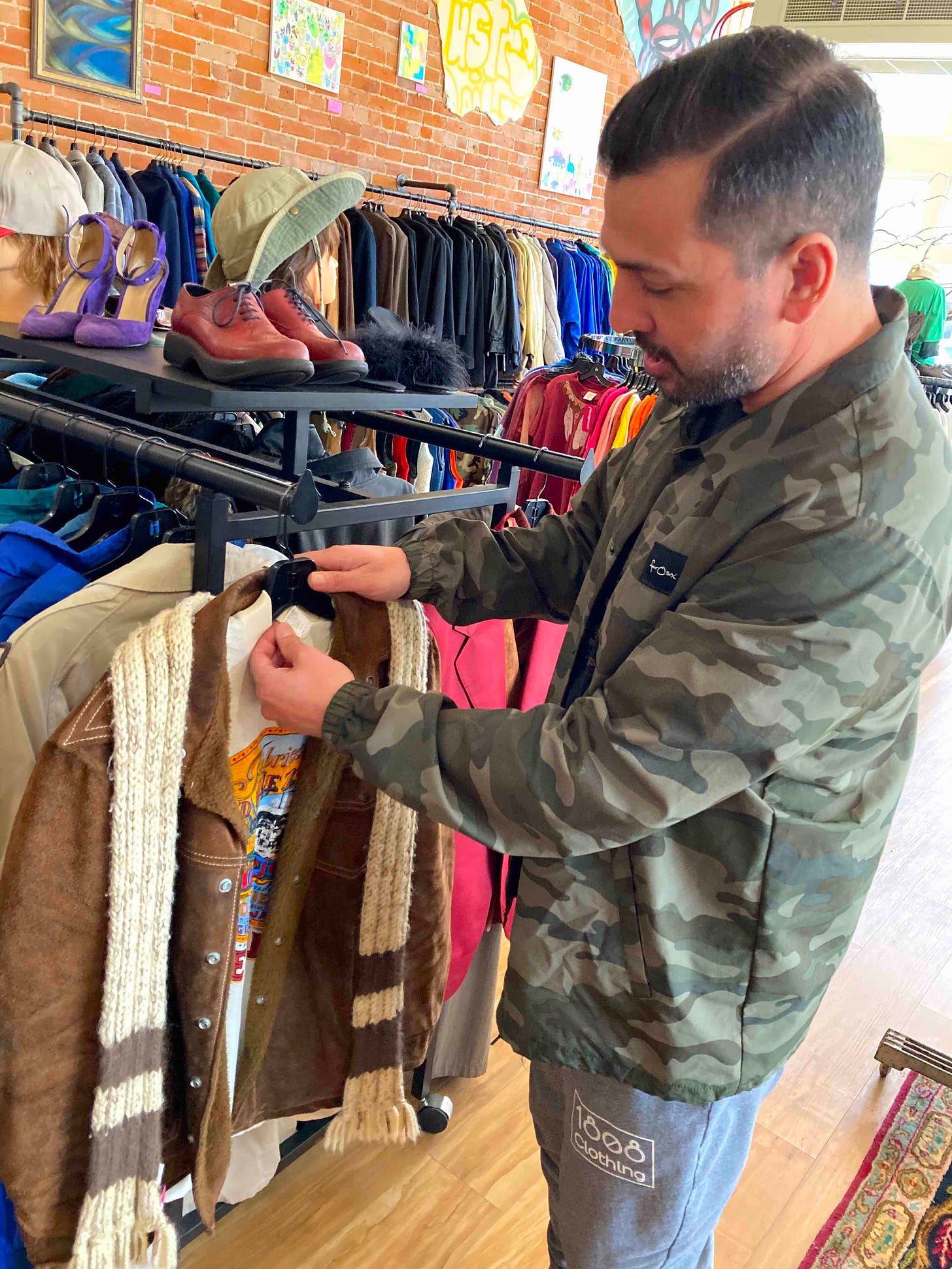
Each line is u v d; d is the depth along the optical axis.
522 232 5.23
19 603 0.94
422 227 3.96
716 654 0.69
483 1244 1.44
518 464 1.33
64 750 0.73
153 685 0.75
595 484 1.10
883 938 2.33
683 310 0.71
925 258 4.21
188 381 1.00
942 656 4.51
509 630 1.36
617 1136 0.93
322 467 1.41
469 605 1.03
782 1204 1.58
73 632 0.87
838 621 0.68
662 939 0.82
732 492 0.77
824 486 0.71
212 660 0.78
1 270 1.78
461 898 1.41
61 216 1.90
